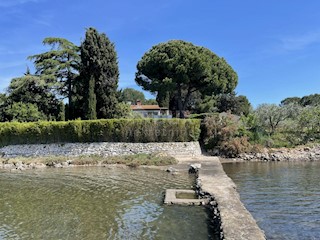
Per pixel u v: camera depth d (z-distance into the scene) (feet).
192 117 143.74
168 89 151.12
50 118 147.33
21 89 149.59
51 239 35.63
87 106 132.77
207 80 154.71
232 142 107.04
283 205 47.78
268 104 130.82
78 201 52.90
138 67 169.89
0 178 78.54
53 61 154.51
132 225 39.88
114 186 64.75
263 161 99.60
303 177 70.44
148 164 93.35
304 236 35.19
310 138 119.24
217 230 36.09
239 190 58.54
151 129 109.40
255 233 32.07
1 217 44.42
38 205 50.80
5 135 120.16
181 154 107.55
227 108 205.05
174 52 153.99
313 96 253.03
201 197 51.03
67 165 98.43
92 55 134.10
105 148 109.91
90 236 36.29
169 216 43.06
